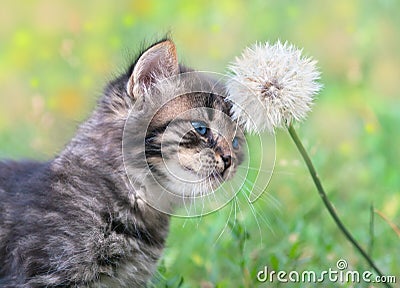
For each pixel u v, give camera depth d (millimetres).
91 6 19625
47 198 8852
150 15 18328
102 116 9156
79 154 9070
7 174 9625
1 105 15867
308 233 11055
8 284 8703
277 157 12133
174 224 10312
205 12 18094
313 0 18406
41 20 19125
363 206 12492
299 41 15477
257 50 8156
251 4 18047
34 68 16688
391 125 14945
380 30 17734
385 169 13672
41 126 13742
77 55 16078
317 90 8289
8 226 8938
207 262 10602
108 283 8922
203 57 15477
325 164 13156
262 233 11016
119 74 9492
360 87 16094
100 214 8820
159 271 9836
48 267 8609
